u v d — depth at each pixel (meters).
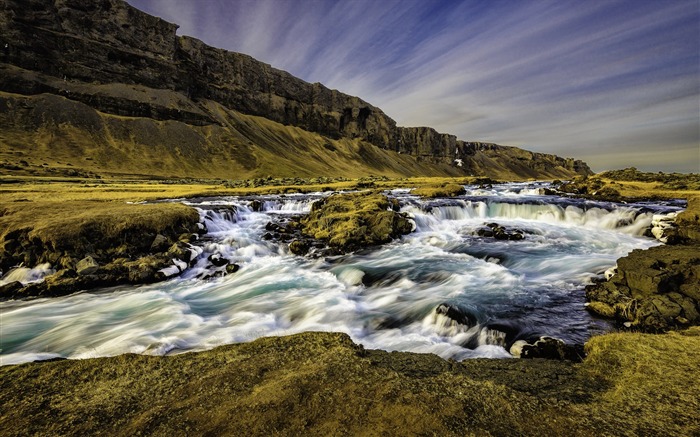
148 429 5.37
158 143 166.50
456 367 7.54
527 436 5.02
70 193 49.06
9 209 26.75
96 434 5.35
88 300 16.44
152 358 7.75
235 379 6.68
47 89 153.88
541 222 34.84
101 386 6.72
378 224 28.47
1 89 142.25
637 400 5.93
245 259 23.48
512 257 22.11
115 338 12.13
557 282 16.91
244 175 172.62
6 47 149.38
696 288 11.78
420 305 14.53
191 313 14.63
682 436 4.98
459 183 84.56
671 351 7.48
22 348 11.71
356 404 5.72
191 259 22.23
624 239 26.95
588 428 5.20
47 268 19.70
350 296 16.56
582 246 24.80
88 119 154.50
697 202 26.31
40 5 163.75
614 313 12.17
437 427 5.16
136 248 22.64
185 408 5.84
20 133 131.38
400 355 7.98
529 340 10.66
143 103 179.12
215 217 32.88
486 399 5.92
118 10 191.62
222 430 5.25
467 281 17.50
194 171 161.12
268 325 13.23
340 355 7.47
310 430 5.16
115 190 59.19
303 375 6.59
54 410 6.00
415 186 80.94
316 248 25.39
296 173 191.50
